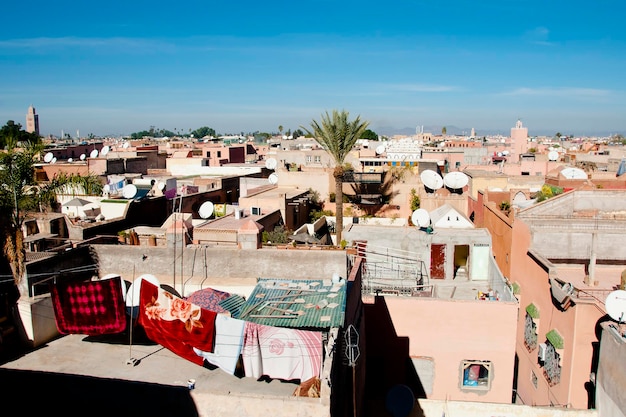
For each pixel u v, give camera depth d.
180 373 12.90
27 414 11.27
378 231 25.41
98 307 14.30
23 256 14.36
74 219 29.64
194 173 59.88
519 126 105.25
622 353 14.96
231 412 10.41
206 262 16.55
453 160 71.50
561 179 37.81
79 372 12.99
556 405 19.27
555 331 19.69
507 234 28.23
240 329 12.49
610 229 24.00
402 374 20.97
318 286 14.91
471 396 20.75
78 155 83.81
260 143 125.44
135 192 34.59
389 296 20.97
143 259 16.78
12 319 14.29
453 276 25.08
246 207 36.25
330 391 10.16
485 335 20.41
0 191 19.98
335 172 36.09
